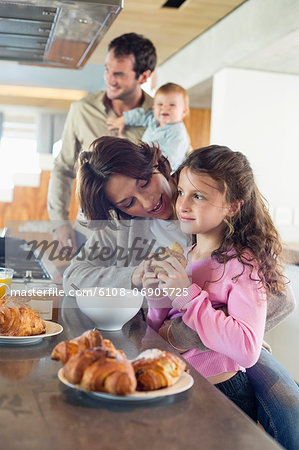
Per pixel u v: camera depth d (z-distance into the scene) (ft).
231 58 12.17
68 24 5.89
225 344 4.33
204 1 11.24
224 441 2.30
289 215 13.29
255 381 5.18
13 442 2.19
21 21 5.89
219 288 4.87
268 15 10.55
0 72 16.69
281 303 5.32
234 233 5.12
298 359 9.25
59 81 16.60
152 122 12.42
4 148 20.22
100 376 2.56
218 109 12.95
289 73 13.08
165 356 2.86
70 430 2.33
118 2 5.19
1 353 3.48
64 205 12.73
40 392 2.78
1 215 13.14
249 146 12.99
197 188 5.22
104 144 6.95
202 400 2.78
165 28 13.16
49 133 19.89
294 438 4.86
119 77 12.27
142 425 2.43
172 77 15.79
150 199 6.76
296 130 13.26
